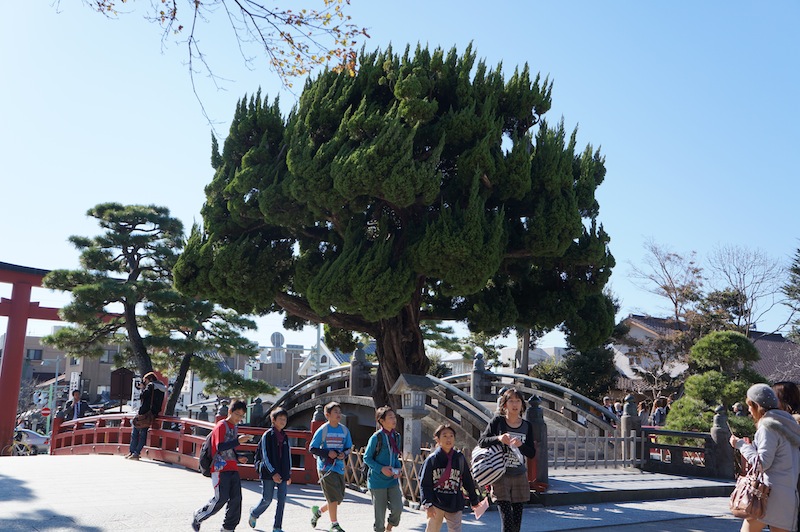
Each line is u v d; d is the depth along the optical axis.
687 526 10.82
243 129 15.92
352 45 8.05
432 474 7.10
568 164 15.30
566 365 37.66
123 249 26.50
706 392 21.16
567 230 14.85
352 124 14.15
